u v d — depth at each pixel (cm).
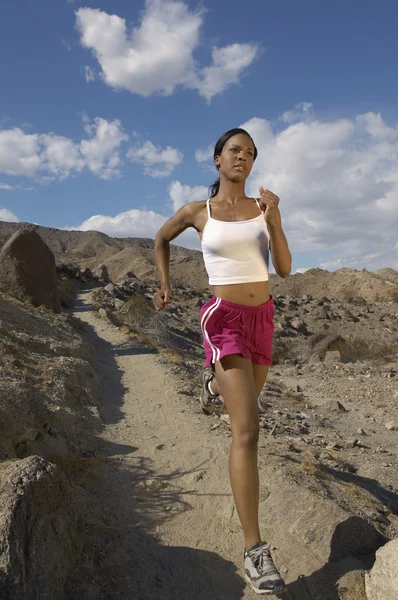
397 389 1076
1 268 1289
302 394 1066
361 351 1922
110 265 7288
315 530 318
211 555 309
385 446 686
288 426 699
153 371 890
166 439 503
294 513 338
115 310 1873
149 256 7300
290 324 2211
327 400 1014
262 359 288
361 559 303
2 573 218
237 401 258
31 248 1330
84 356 878
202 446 473
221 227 275
